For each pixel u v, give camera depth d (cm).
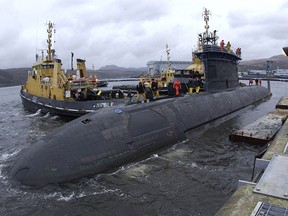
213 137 1989
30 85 4000
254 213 515
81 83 3181
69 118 3147
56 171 1231
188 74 3181
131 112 1703
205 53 2756
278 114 2344
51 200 1113
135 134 1568
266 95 4653
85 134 1409
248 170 1385
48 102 3338
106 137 1447
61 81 3173
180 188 1202
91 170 1293
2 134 2459
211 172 1363
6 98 7288
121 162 1410
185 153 1630
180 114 2002
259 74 14500
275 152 893
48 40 3866
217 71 2908
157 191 1175
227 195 1143
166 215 1009
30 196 1141
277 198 564
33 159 1273
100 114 1581
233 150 1681
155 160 1516
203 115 2252
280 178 639
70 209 1056
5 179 1274
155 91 2245
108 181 1258
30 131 2570
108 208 1057
